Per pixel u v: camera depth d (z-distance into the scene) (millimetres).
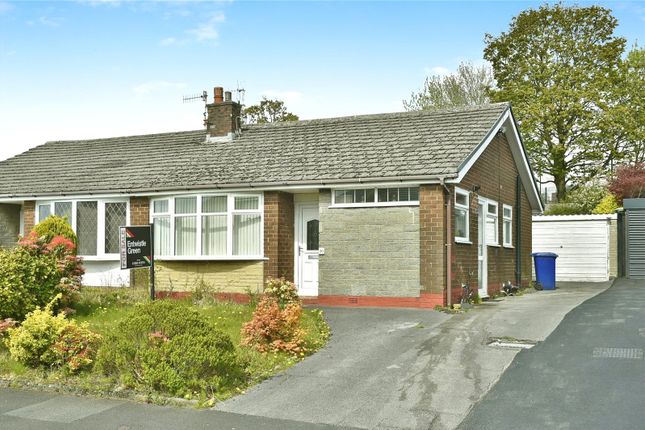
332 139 18219
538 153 37656
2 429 7410
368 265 15375
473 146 15648
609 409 7461
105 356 9133
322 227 15906
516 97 37875
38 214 19781
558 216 25469
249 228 17109
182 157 19641
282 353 10242
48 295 12250
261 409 7996
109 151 21906
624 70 37250
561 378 8633
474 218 16656
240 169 17547
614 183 31500
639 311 13344
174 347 8586
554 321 12336
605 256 24703
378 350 10562
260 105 55156
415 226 14945
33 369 9656
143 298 15445
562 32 37781
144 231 12062
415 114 18781
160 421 7609
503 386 8430
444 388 8469
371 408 7883
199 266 17547
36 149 23891
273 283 12570
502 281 19031
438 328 12062
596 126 35719
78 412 8000
